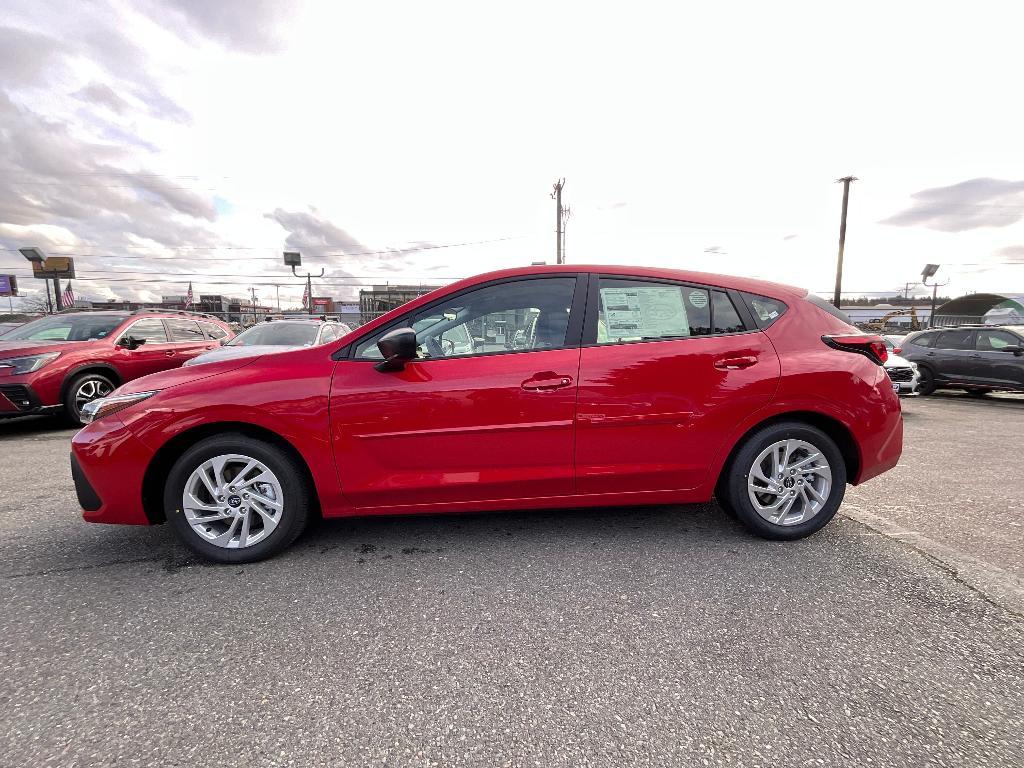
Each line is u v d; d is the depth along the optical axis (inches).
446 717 62.7
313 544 111.6
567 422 103.7
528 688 67.7
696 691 66.9
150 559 105.4
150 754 57.3
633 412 104.6
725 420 106.3
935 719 61.8
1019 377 358.0
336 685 68.5
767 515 110.7
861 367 109.7
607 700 65.4
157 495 105.3
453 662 73.1
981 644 76.4
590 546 110.0
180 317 317.7
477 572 99.1
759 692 66.6
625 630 80.4
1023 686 67.3
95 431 100.4
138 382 107.5
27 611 86.4
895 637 78.2
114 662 73.3
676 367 105.5
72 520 127.6
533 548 109.2
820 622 82.2
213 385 100.3
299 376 101.8
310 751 57.7
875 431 109.9
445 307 107.8
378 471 103.2
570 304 108.7
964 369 389.1
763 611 85.4
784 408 107.0
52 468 180.1
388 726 61.4
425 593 91.7
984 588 92.5
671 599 89.2
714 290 111.3
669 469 107.3
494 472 104.7
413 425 101.7
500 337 107.0
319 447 100.7
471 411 102.2
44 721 62.1
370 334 105.7
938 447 211.5
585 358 105.0
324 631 80.7
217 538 102.8
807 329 111.0
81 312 288.7
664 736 59.6
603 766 55.6
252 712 63.7
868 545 110.4
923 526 122.0
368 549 109.1
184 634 80.0
